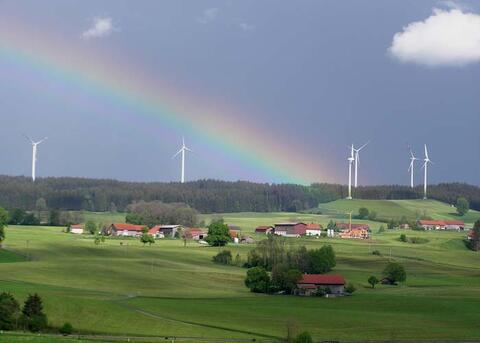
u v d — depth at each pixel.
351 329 143.12
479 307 172.88
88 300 146.50
